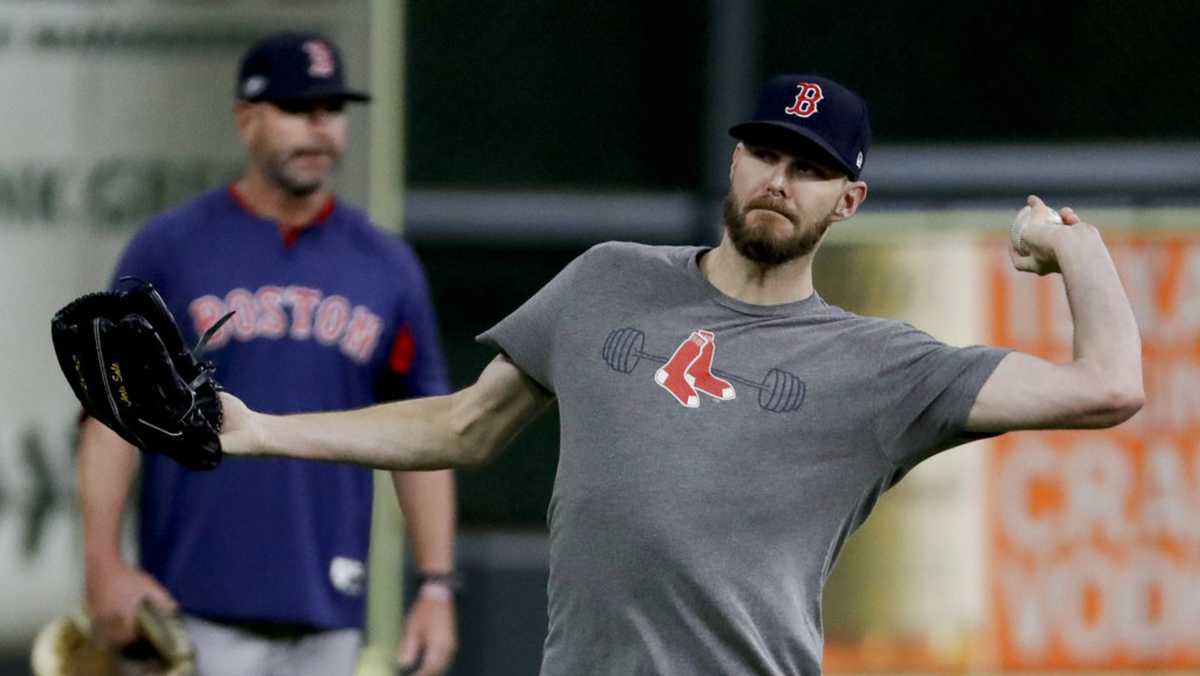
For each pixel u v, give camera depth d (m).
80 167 22.03
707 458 11.74
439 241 23.80
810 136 11.87
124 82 22.11
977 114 23.94
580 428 12.05
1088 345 11.42
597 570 11.84
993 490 22.92
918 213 23.45
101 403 11.64
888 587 22.86
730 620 11.66
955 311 23.25
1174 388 23.14
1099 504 22.94
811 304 12.15
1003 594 22.86
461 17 24.05
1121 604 22.88
